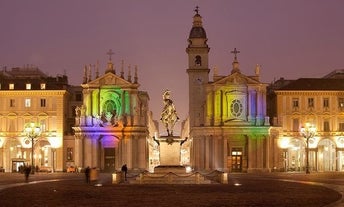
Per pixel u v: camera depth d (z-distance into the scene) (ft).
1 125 410.52
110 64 415.03
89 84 408.87
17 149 410.52
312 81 414.41
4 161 407.64
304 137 371.15
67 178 282.36
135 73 415.03
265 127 396.16
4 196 154.61
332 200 140.46
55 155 407.23
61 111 409.69
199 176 229.86
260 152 397.60
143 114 413.18
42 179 269.85
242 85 402.52
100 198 148.05
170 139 240.32
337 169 405.80
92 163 402.31
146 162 411.34
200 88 439.63
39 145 410.11
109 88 409.69
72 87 436.76
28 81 417.08
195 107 437.99
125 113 407.64
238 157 403.13
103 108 409.69
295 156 406.21
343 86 410.11
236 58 409.49
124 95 409.49
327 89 407.23
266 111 420.36
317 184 215.51
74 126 411.75
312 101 408.26
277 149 401.90
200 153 403.13
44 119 410.11
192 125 436.35
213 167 399.03
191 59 442.50
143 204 130.62
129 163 403.75
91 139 404.16
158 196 154.40
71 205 128.26
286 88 409.08
